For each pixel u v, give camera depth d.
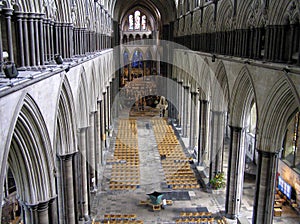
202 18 31.61
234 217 23.64
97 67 30.20
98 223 22.41
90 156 26.47
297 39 14.91
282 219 23.78
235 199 23.41
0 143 8.74
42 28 13.57
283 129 17.22
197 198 26.89
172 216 24.12
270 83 16.70
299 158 25.72
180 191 27.88
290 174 26.16
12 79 9.97
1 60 10.44
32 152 12.55
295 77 14.27
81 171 22.31
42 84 12.55
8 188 23.09
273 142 17.47
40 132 12.46
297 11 14.42
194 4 35.47
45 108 13.00
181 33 42.59
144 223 23.11
